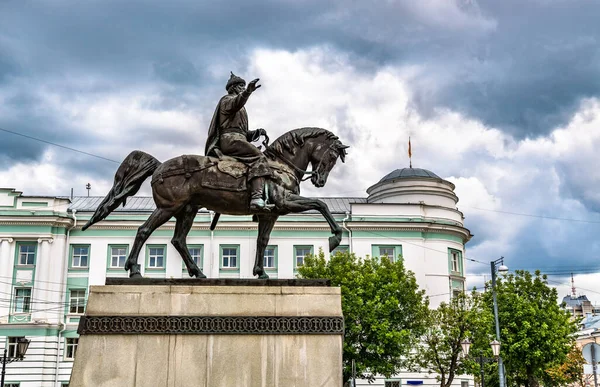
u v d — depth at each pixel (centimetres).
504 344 3194
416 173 4388
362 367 2903
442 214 4069
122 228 3906
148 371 816
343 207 4444
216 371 820
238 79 1026
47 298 3728
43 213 3794
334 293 862
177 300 845
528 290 3312
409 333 3041
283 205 934
